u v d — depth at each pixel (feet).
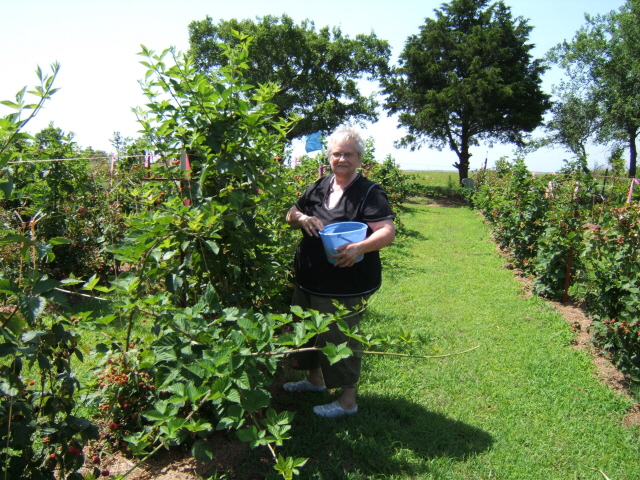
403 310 17.33
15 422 5.65
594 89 81.66
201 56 83.35
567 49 83.30
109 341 8.29
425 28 82.43
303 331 6.58
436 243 31.73
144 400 8.17
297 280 9.94
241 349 6.44
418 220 43.96
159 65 8.43
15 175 15.83
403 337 7.19
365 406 10.42
